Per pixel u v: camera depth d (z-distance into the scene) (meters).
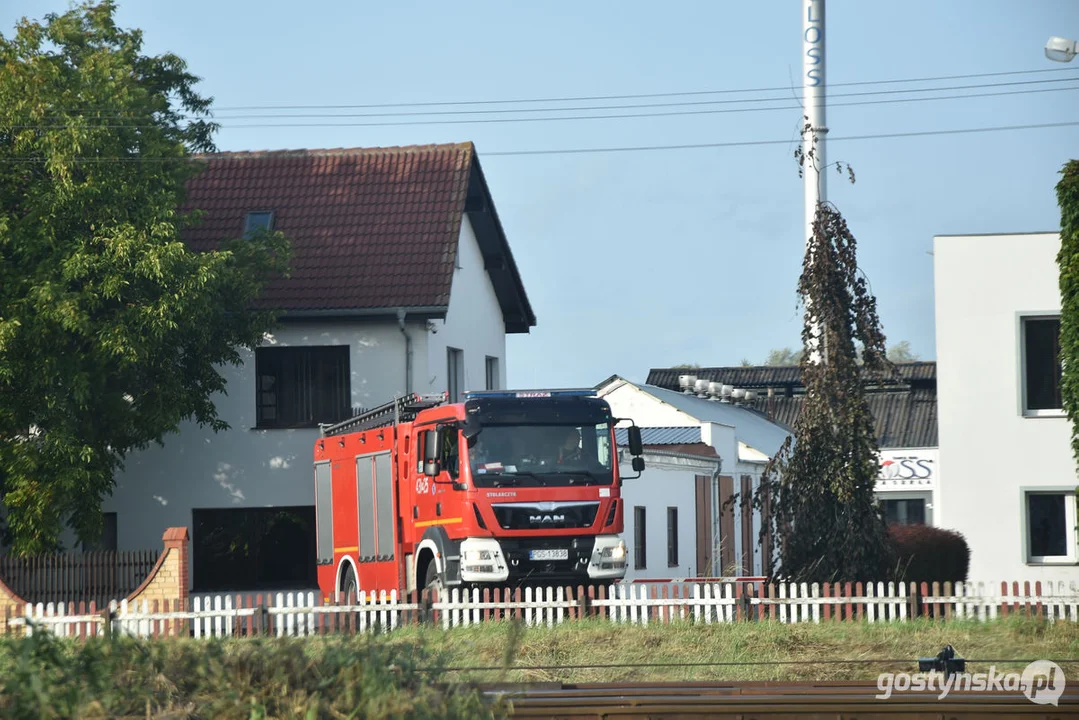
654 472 127.56
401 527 83.69
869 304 81.69
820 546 80.56
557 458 77.69
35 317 88.81
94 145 90.12
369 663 30.95
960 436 96.50
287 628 75.44
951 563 87.69
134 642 31.56
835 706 40.88
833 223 81.88
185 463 112.50
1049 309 95.44
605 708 40.69
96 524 94.75
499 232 131.62
